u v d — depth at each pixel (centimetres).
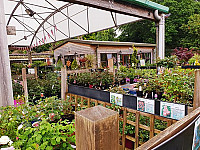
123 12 385
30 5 536
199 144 94
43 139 130
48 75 617
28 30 780
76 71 570
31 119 183
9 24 688
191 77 276
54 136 130
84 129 48
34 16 630
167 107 158
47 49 1836
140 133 211
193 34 1520
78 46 1009
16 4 523
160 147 55
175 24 1741
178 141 66
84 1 316
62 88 321
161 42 488
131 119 231
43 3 521
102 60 935
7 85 225
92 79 513
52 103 227
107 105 239
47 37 863
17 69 952
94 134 44
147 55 1330
